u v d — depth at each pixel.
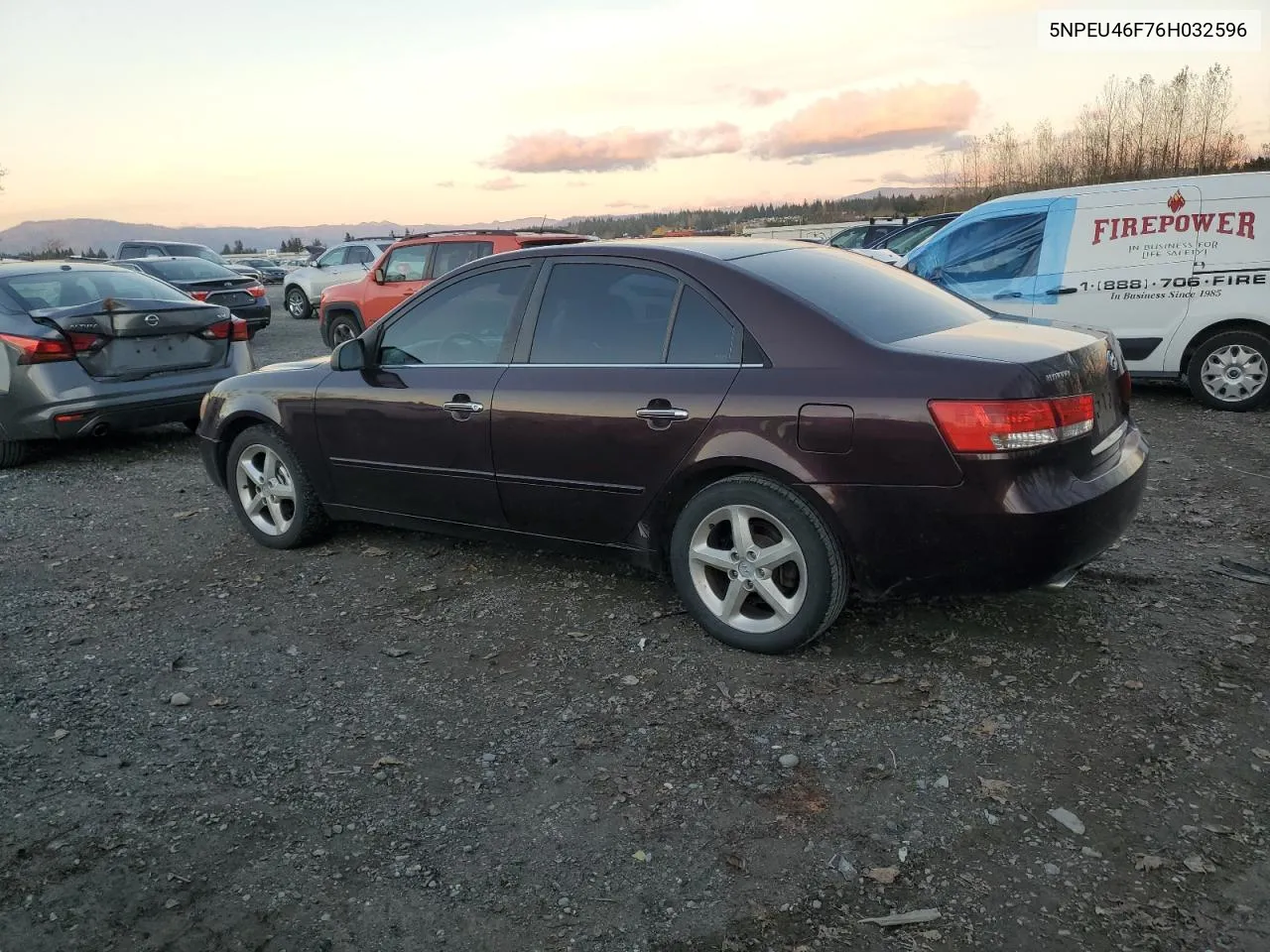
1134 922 2.24
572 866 2.53
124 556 5.23
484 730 3.23
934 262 8.98
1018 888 2.37
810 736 3.09
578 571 4.66
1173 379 8.16
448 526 4.58
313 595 4.53
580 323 4.06
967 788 2.78
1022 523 3.11
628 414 3.77
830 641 3.75
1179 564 4.38
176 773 3.04
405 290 12.09
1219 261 7.64
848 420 3.28
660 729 3.18
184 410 7.73
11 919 2.38
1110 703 3.20
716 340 3.66
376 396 4.61
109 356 7.32
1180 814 2.62
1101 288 8.09
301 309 21.75
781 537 3.52
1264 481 5.66
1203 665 3.42
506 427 4.13
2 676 3.76
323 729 3.29
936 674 3.45
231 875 2.53
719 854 2.54
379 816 2.78
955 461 3.13
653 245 4.00
